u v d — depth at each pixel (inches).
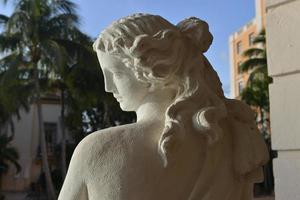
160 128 52.1
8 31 612.4
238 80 1268.5
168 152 49.2
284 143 121.7
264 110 783.1
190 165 50.9
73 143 950.4
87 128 927.0
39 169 1097.4
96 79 671.1
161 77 51.8
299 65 119.3
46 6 614.5
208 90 53.0
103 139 50.8
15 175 1087.6
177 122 50.3
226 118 55.5
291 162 119.1
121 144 50.2
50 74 663.8
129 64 52.9
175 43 52.4
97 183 48.9
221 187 51.7
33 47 625.3
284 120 122.3
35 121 1122.7
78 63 642.2
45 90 694.5
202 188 50.7
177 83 53.4
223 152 53.4
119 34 52.7
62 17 625.3
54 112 1139.9
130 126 52.1
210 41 56.6
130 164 49.1
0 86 610.5
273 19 128.7
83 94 679.7
